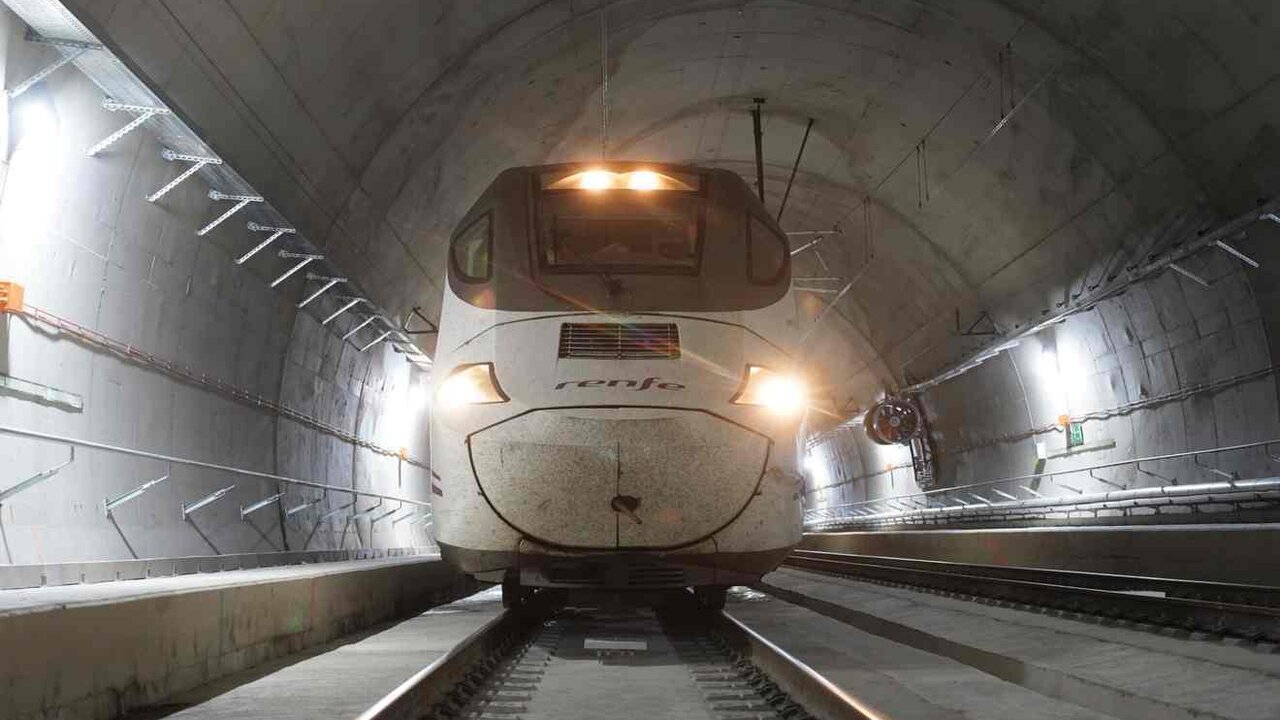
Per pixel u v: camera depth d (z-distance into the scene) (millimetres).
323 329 18359
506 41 17641
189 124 10438
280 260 15562
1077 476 25750
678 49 21562
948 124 23266
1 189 9070
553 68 19719
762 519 8734
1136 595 11328
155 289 12266
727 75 23547
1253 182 17484
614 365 8562
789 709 6004
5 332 9258
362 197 17234
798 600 18906
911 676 7902
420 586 15797
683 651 9266
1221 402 19812
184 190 12219
